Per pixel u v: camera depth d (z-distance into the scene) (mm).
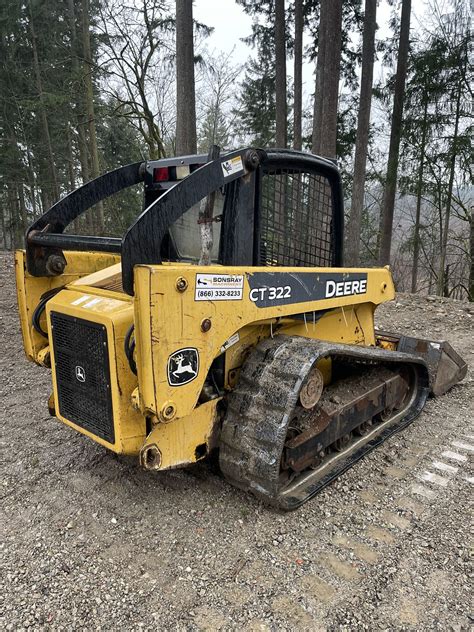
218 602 1863
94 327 2125
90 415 2289
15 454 3004
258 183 2424
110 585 1947
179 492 2590
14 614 1803
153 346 1856
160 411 1917
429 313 7375
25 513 2414
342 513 2438
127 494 2570
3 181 18141
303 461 2502
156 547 2168
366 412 3039
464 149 11289
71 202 2740
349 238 11727
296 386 2260
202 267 2016
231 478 2412
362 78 11117
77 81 12391
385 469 2885
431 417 3676
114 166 17500
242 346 2539
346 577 1999
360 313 3510
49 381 4332
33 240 2549
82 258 2939
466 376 4664
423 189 12406
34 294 2730
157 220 1948
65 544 2184
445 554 2145
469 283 11195
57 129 17578
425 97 11750
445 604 1865
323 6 10602
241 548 2164
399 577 2002
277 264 2734
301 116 13266
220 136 17859
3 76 16547
